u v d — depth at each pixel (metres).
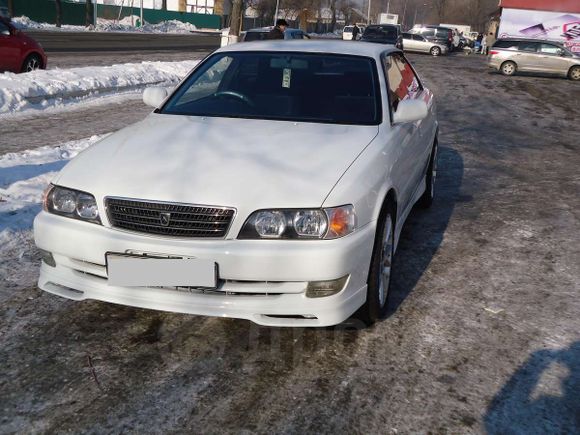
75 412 2.65
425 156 5.15
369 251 3.15
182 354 3.15
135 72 14.95
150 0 74.44
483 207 6.11
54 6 48.50
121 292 3.06
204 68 4.60
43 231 3.17
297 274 2.91
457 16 107.06
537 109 14.80
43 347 3.15
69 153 7.30
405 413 2.74
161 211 2.96
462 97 16.55
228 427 2.60
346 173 3.17
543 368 3.13
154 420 2.62
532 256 4.77
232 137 3.55
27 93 10.64
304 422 2.65
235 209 2.92
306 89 4.21
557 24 35.69
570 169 8.12
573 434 2.62
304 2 68.62
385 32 33.53
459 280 4.24
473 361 3.18
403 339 3.38
